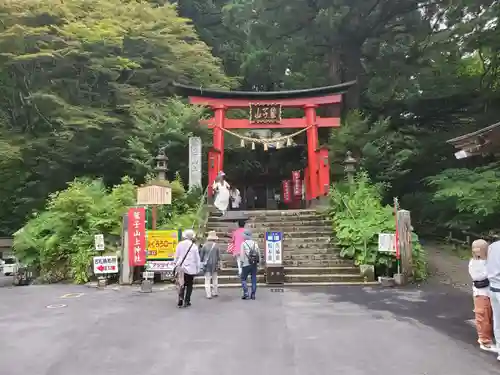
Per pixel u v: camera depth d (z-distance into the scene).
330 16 20.84
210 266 10.10
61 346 6.30
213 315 8.25
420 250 12.84
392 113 24.05
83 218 14.41
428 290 10.88
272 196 28.72
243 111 25.19
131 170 20.41
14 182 20.59
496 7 18.94
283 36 23.81
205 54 24.30
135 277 12.84
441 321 7.68
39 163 20.50
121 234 13.09
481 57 22.38
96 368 5.36
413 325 7.39
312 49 24.02
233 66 31.25
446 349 6.06
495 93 21.59
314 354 5.83
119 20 21.70
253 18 23.83
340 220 14.74
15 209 20.95
